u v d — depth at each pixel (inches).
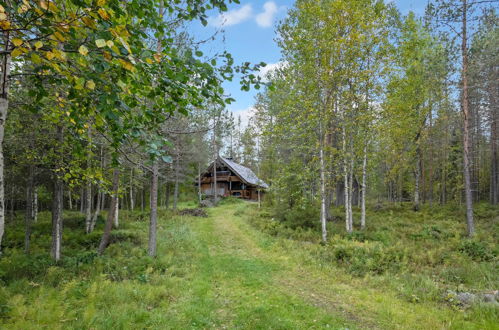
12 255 350.6
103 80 105.9
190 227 671.8
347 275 330.0
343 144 542.9
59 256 359.6
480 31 531.5
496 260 367.9
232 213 979.3
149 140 113.8
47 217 783.7
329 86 497.0
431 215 738.2
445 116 738.2
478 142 935.0
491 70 573.0
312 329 201.2
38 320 177.8
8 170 406.3
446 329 200.1
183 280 304.5
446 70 597.6
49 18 84.1
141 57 100.9
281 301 254.1
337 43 470.6
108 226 406.6
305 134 522.3
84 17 84.7
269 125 563.5
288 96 554.6
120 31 89.8
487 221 618.2
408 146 751.7
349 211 548.1
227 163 1482.5
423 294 263.3
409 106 611.2
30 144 331.0
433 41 691.4
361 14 472.1
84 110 130.3
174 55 117.9
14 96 241.0
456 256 388.2
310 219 610.2
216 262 391.5
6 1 85.1
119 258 356.2
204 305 240.7
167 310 227.9
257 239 542.0
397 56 507.8
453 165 932.0
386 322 213.6
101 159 386.3
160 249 428.1
